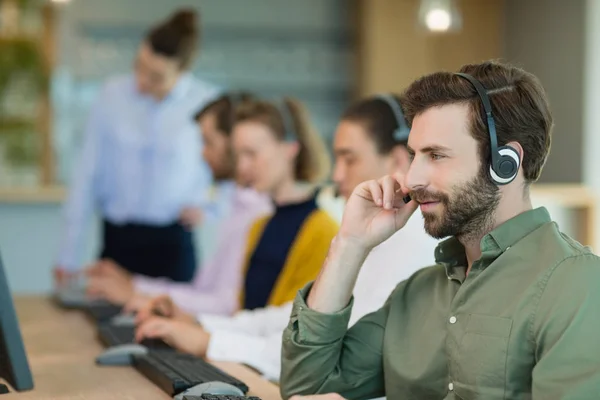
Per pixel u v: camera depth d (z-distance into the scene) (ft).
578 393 4.66
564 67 22.68
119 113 16.19
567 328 4.84
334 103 27.12
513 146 5.30
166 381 6.43
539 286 5.09
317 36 26.99
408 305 6.19
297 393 6.26
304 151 10.41
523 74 5.41
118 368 7.38
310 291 6.34
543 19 23.53
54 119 24.45
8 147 23.09
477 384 5.25
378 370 6.29
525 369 5.09
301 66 26.78
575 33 22.25
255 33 26.71
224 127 12.75
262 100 10.83
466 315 5.41
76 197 15.99
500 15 25.45
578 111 22.09
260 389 6.62
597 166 21.76
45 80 22.89
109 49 25.46
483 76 5.41
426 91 5.45
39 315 10.80
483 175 5.28
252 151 10.30
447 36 25.50
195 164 16.46
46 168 23.95
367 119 8.21
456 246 5.82
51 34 24.12
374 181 6.15
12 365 5.45
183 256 16.28
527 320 5.08
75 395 6.35
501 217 5.40
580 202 18.90
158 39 15.79
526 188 5.44
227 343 7.89
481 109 5.27
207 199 16.75
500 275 5.32
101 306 10.91
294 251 9.78
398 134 8.16
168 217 16.28
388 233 6.10
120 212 16.22
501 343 5.15
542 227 5.34
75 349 8.35
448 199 5.34
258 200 11.96
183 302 11.84
